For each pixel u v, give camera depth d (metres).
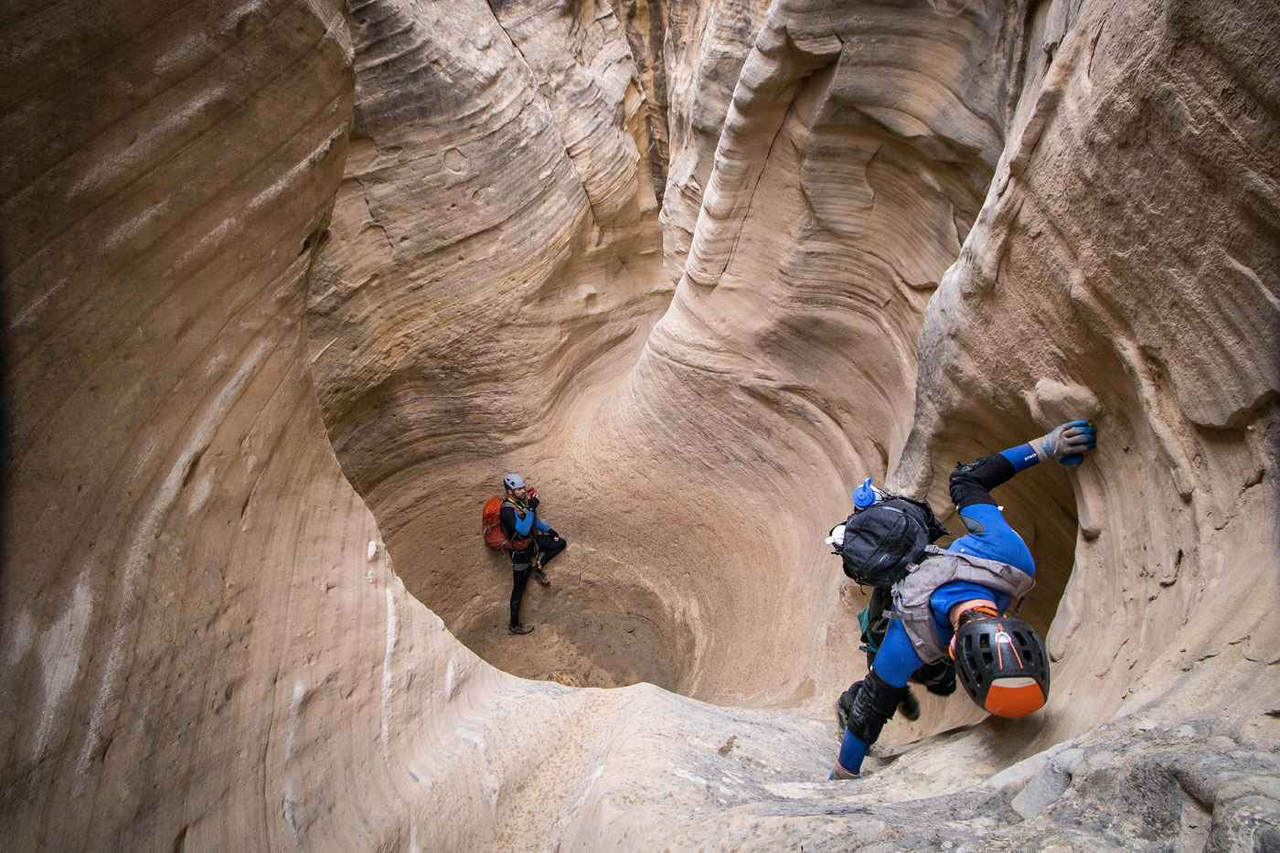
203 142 2.20
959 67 4.05
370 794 2.59
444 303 6.88
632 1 10.67
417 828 2.58
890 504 2.52
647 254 9.48
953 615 2.14
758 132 5.28
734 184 5.62
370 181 6.21
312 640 2.76
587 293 8.42
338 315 6.18
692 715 3.42
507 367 7.45
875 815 1.80
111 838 1.73
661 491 7.27
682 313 6.73
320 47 2.60
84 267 1.86
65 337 1.81
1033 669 1.86
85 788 1.70
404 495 7.43
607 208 8.47
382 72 6.02
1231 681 1.59
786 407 6.12
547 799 2.93
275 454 2.85
